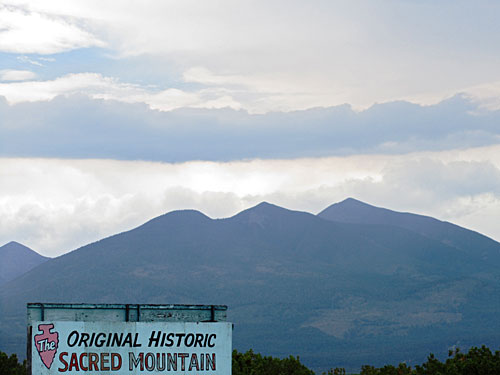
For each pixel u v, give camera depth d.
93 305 51.09
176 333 51.41
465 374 81.31
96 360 49.91
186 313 52.91
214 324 52.16
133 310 51.91
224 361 52.06
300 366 81.50
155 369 50.81
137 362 50.56
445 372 81.50
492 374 80.12
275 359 81.81
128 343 50.53
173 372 51.09
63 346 49.47
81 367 49.56
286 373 80.25
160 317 52.34
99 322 50.16
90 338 49.91
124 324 50.56
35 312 49.94
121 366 50.28
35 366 48.88
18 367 70.69
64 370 49.28
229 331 52.28
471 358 84.44
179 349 51.38
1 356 70.56
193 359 51.59
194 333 51.75
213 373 51.81
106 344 50.16
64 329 49.59
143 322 51.00
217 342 52.06
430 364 83.44
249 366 78.75
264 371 79.62
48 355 49.16
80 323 49.88
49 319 50.16
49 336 49.34
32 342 48.97
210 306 53.44
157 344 51.03
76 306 50.75
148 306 52.19
